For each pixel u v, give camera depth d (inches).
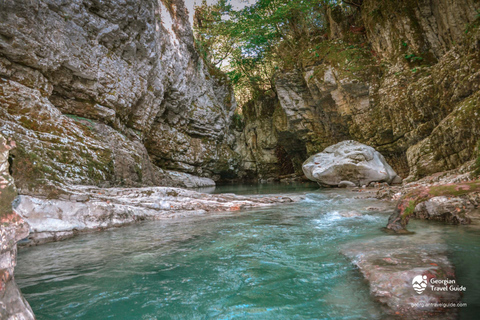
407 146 499.8
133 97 455.5
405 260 98.2
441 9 475.8
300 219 204.5
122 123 458.3
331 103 647.8
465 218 154.3
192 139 716.0
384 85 537.0
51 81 345.1
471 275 85.7
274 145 940.0
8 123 246.7
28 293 88.4
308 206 276.1
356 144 514.3
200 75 731.4
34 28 302.7
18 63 305.1
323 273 98.1
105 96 403.9
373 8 583.2
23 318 55.9
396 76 516.7
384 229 157.0
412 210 155.5
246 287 89.5
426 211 172.2
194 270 106.0
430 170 367.6
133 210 215.9
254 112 1007.6
